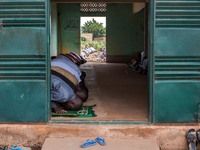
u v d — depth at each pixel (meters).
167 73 4.55
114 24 16.72
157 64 4.54
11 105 4.58
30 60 4.54
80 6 16.56
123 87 8.22
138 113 5.21
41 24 4.50
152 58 4.54
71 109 5.36
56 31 15.86
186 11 4.49
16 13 4.47
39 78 4.56
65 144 4.36
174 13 4.49
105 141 4.44
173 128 4.57
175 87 4.57
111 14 16.69
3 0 4.45
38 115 4.59
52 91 5.25
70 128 4.57
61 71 5.62
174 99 4.58
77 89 5.95
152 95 4.58
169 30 4.51
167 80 4.57
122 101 6.32
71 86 5.47
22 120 4.60
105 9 16.66
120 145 4.34
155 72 4.55
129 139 4.52
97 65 14.81
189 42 4.53
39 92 4.57
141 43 16.75
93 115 5.06
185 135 4.57
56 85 5.27
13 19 4.48
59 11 16.53
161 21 4.50
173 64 4.55
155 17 4.49
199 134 4.43
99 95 7.02
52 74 5.48
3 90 4.56
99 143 4.34
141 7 14.05
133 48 16.81
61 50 16.72
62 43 16.70
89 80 9.59
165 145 4.58
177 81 4.57
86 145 4.27
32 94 4.57
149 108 4.63
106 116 5.00
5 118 4.59
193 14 4.50
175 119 4.60
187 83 4.57
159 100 4.57
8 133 4.59
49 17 4.51
